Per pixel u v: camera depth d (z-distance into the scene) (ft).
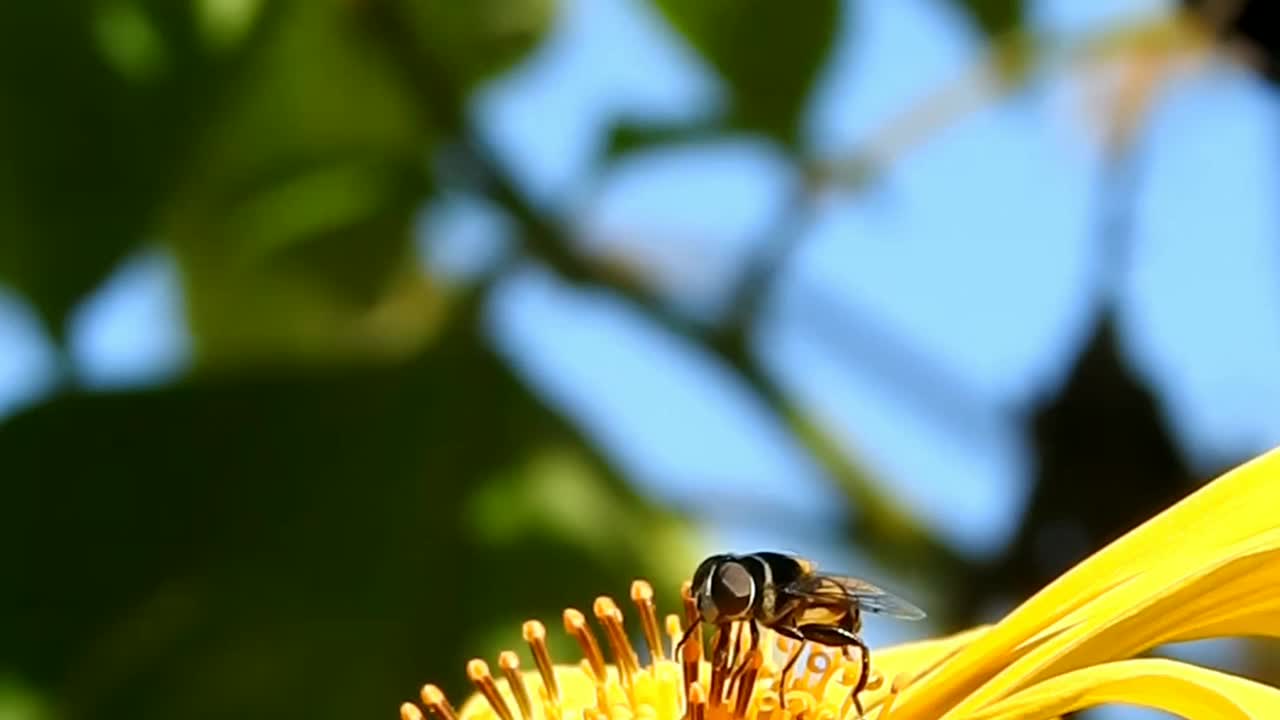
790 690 0.90
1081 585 0.88
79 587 1.09
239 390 1.11
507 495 1.12
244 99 1.17
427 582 1.11
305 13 1.17
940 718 0.88
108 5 1.14
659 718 0.90
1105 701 0.84
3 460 1.09
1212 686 0.82
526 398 1.14
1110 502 1.09
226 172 1.18
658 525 1.14
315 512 1.11
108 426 1.10
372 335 1.16
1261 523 0.87
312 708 1.10
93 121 1.14
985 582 1.10
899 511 1.13
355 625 1.10
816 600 0.90
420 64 1.19
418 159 1.19
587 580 1.12
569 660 1.11
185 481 1.10
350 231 1.18
